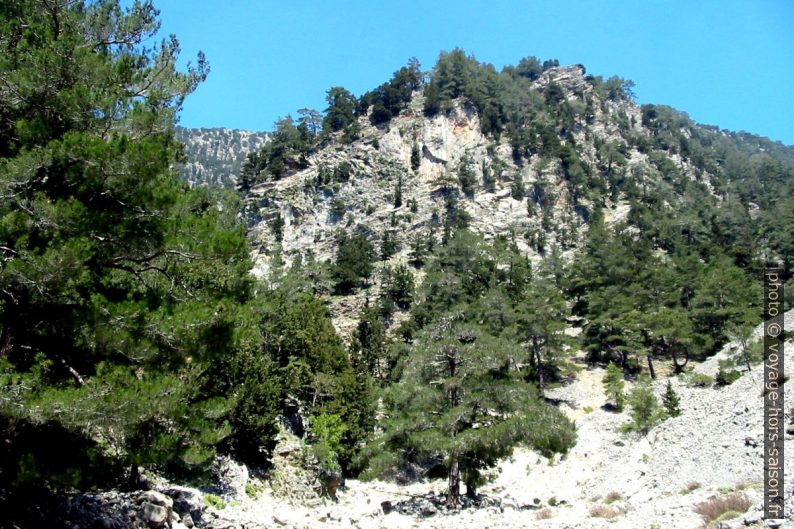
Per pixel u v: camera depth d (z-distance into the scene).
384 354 67.88
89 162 12.62
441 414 29.31
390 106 173.50
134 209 13.53
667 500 19.69
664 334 69.50
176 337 13.58
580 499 28.69
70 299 12.62
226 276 16.34
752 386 36.16
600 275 91.25
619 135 189.50
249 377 29.94
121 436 13.61
